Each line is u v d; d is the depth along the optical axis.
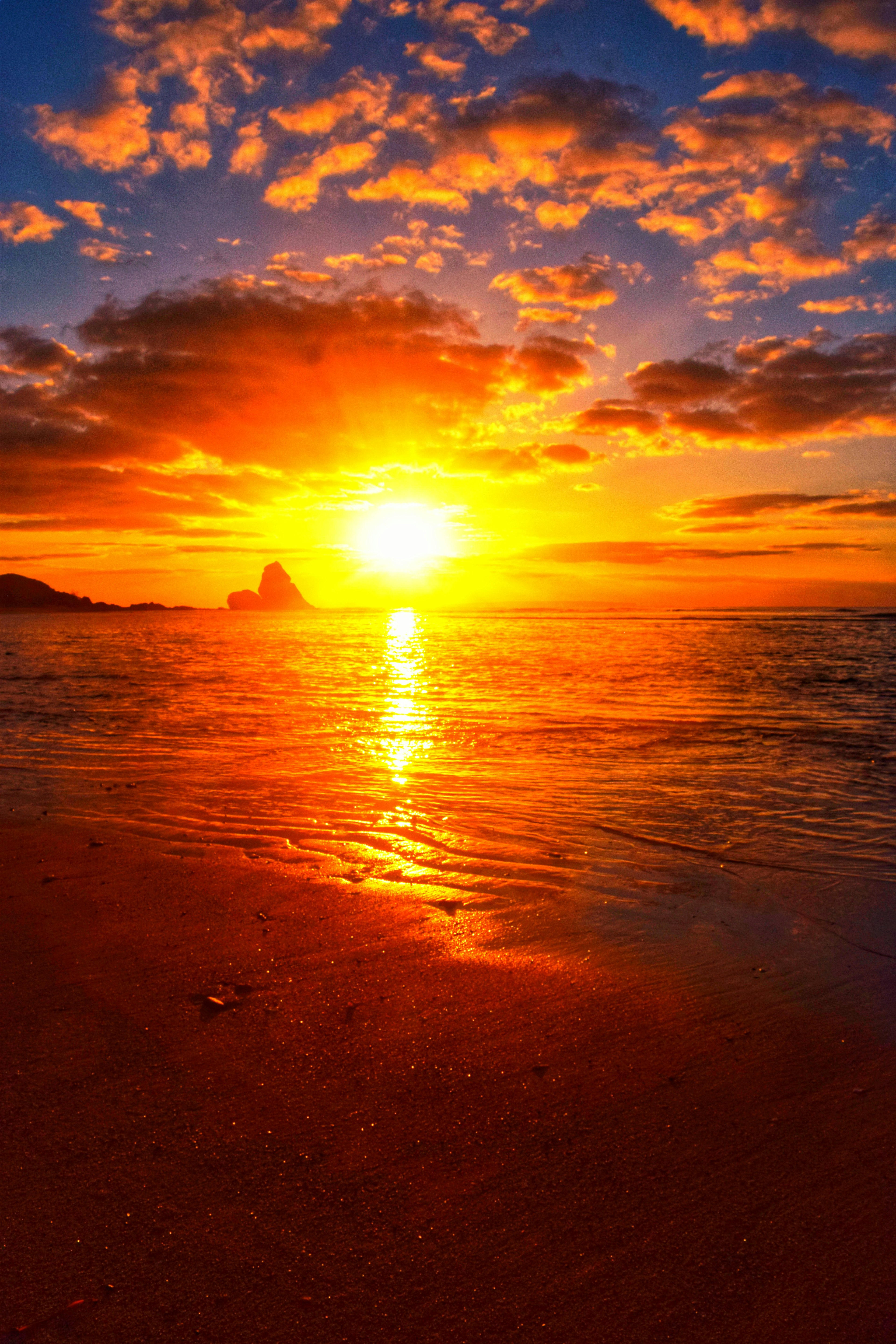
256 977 3.87
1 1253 2.11
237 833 6.57
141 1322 1.91
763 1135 2.67
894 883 5.30
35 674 22.61
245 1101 2.83
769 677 19.80
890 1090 2.93
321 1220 2.26
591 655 28.52
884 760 9.39
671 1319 1.95
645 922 4.66
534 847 6.15
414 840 6.34
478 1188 2.40
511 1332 1.91
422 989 3.77
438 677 20.55
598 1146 2.61
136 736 11.50
